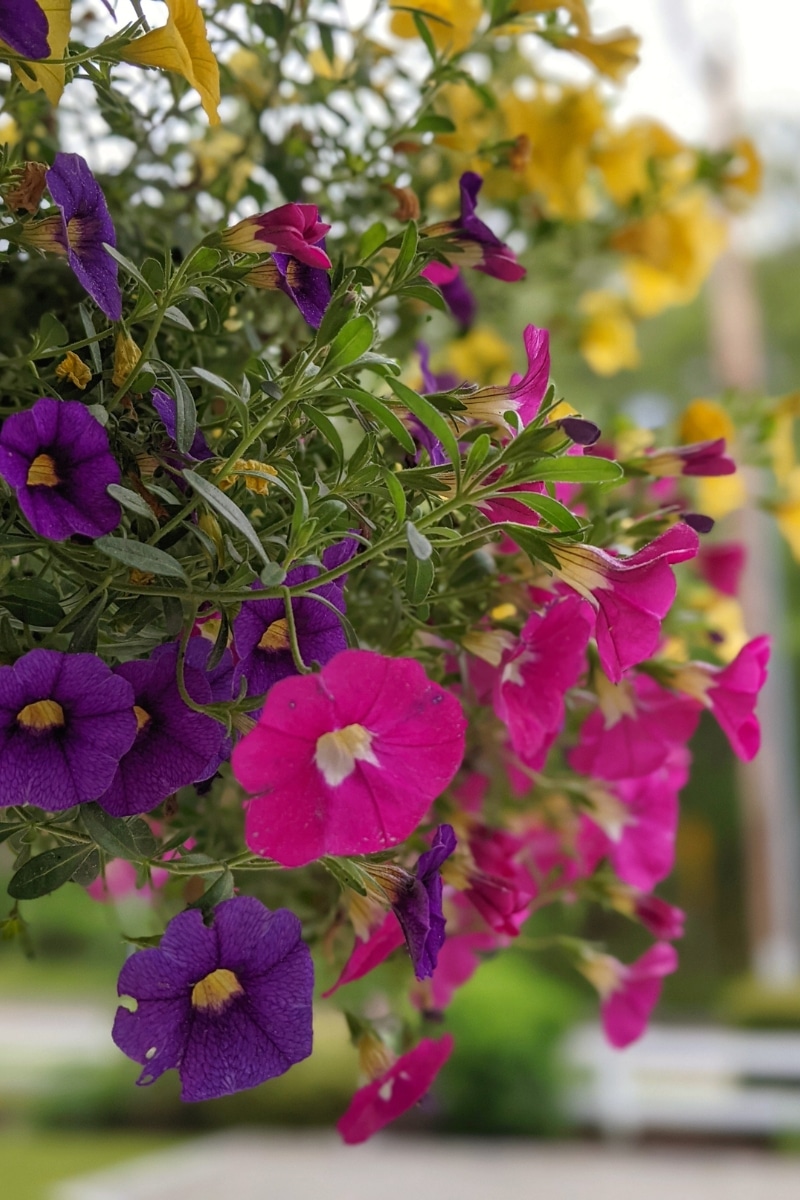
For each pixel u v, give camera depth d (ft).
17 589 0.94
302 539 0.92
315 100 1.37
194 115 1.32
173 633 0.94
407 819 0.90
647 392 17.13
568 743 1.31
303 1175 6.68
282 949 0.92
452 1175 6.75
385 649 1.10
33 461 0.89
